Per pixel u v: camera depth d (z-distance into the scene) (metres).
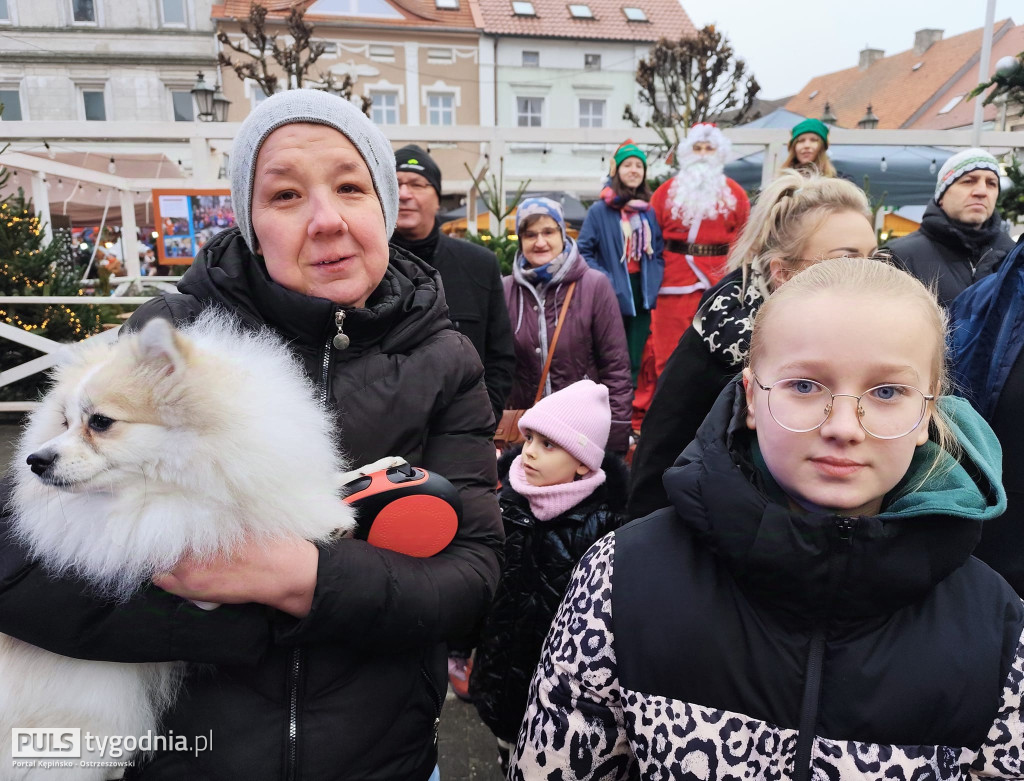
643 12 23.09
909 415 0.96
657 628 1.04
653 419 1.91
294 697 1.04
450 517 1.13
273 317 1.21
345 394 1.19
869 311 0.95
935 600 1.00
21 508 1.01
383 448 1.19
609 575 1.12
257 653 1.00
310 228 1.15
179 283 1.29
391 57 20.77
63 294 6.43
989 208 3.01
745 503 0.98
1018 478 1.73
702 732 0.99
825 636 0.98
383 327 1.23
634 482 1.94
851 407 0.96
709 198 4.51
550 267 3.29
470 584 1.16
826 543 0.94
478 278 2.91
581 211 12.04
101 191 11.22
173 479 0.97
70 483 0.94
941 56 31.41
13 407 5.74
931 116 29.05
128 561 0.94
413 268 1.42
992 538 1.78
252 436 0.99
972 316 1.91
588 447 2.02
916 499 0.97
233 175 1.22
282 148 1.16
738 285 1.85
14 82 20.11
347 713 1.07
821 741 0.96
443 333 1.32
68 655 0.97
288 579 0.98
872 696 0.95
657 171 9.74
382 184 1.28
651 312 4.77
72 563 0.96
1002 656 0.96
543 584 1.99
